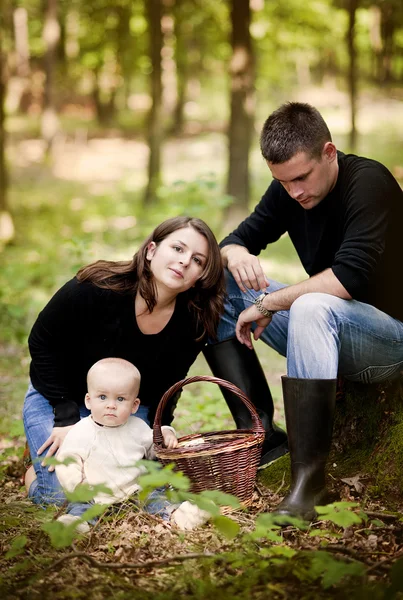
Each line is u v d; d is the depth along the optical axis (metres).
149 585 3.00
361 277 3.69
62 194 23.36
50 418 4.23
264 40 26.25
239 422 4.34
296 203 4.19
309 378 3.60
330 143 3.81
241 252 4.27
